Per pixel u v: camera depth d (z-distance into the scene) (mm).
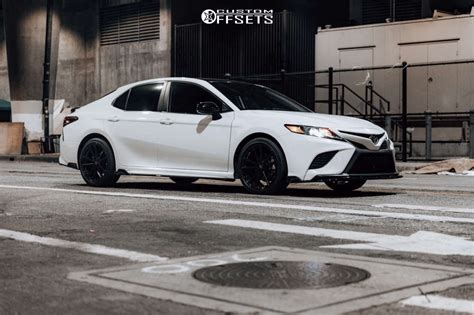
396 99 19625
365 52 20250
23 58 28328
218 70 26078
